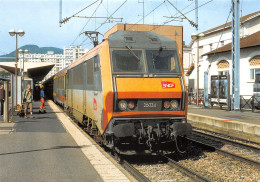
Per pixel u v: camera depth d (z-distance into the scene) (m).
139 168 7.69
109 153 9.08
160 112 8.14
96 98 9.06
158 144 8.45
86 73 10.98
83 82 11.70
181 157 8.99
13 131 12.32
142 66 8.36
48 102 35.62
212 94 22.92
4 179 6.04
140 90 7.95
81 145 9.48
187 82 43.00
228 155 9.05
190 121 17.11
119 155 8.45
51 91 42.97
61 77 23.66
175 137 7.91
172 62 8.66
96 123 9.10
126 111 7.95
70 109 16.83
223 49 29.27
